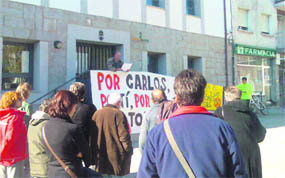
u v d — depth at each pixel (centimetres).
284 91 1744
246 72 1550
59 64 827
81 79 698
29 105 424
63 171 264
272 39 1692
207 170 159
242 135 305
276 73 1711
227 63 1359
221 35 1326
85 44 923
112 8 948
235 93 330
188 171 160
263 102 1561
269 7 1697
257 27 1619
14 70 790
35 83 810
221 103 1009
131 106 696
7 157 328
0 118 334
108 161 347
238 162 164
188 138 165
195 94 178
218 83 1295
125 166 357
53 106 282
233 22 1480
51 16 816
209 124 169
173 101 383
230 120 314
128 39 984
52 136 268
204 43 1242
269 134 874
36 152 286
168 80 798
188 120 171
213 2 1298
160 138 172
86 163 289
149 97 739
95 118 359
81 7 875
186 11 1217
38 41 798
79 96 364
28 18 775
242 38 1520
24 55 813
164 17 1102
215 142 164
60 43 823
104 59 966
